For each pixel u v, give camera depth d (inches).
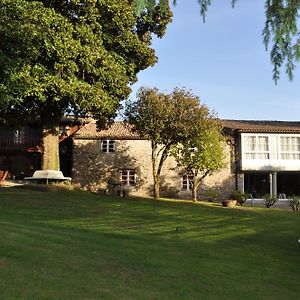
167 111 1013.2
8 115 991.6
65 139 1451.8
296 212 964.0
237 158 1380.4
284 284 396.5
